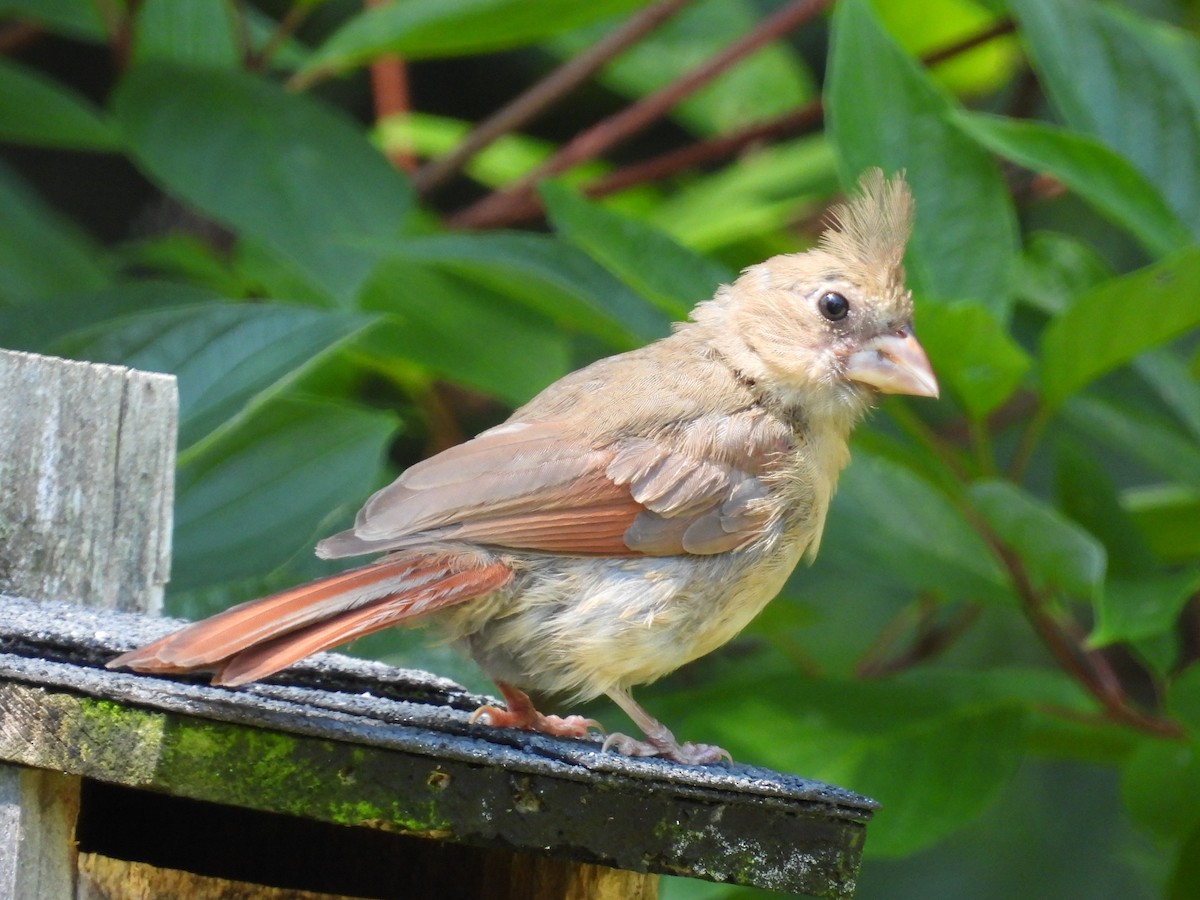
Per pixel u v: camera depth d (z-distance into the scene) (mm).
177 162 9531
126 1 11375
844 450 8016
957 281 9508
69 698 5488
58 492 7418
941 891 13328
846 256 8031
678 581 6926
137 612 7516
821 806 6164
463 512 6535
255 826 6883
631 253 9062
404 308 10469
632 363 7703
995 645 14094
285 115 9797
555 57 18000
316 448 8492
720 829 6070
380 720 6086
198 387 7824
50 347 7984
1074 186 8984
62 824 5719
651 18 12477
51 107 11430
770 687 9375
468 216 12305
